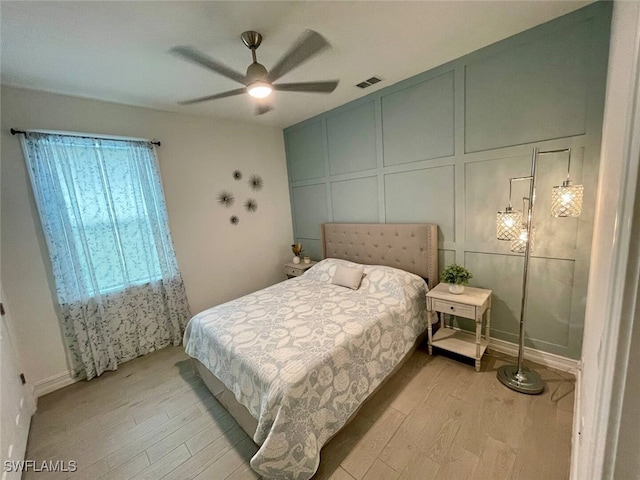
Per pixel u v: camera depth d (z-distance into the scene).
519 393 1.97
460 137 2.45
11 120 2.21
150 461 1.69
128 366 2.76
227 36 1.80
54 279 2.43
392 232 3.00
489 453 1.55
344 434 1.74
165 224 3.03
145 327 2.96
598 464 0.52
